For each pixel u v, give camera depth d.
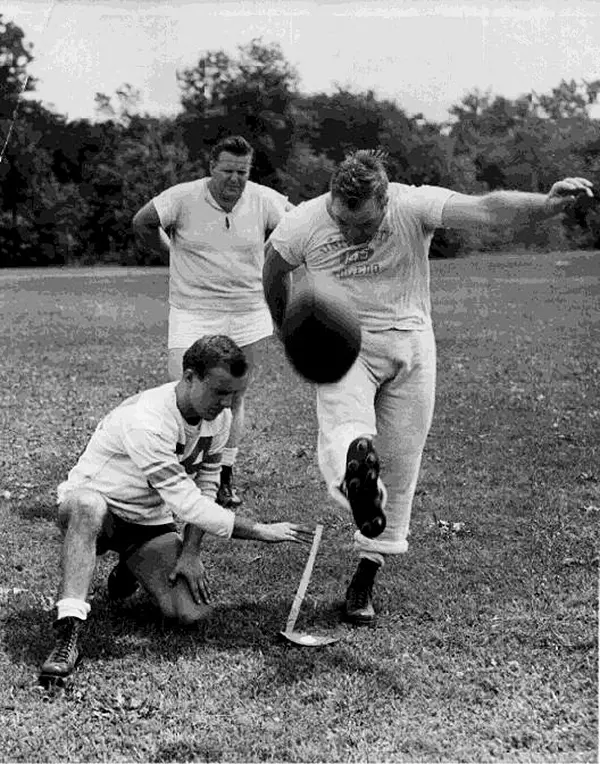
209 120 19.06
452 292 11.77
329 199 3.62
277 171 17.97
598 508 5.17
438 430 6.75
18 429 6.96
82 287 15.65
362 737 2.97
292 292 3.21
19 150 18.95
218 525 3.55
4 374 8.92
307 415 7.23
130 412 3.61
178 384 3.61
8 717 3.09
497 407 7.29
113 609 3.89
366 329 3.64
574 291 11.20
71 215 19.25
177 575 3.68
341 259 3.61
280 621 3.81
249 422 7.05
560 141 14.43
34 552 4.55
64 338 11.01
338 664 3.44
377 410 3.79
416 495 5.43
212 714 3.11
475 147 14.98
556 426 6.76
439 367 8.59
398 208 3.57
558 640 3.60
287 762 2.85
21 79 18.92
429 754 2.88
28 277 17.19
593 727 3.01
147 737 2.98
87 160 19.42
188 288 5.46
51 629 3.69
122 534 3.73
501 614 3.86
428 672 3.38
